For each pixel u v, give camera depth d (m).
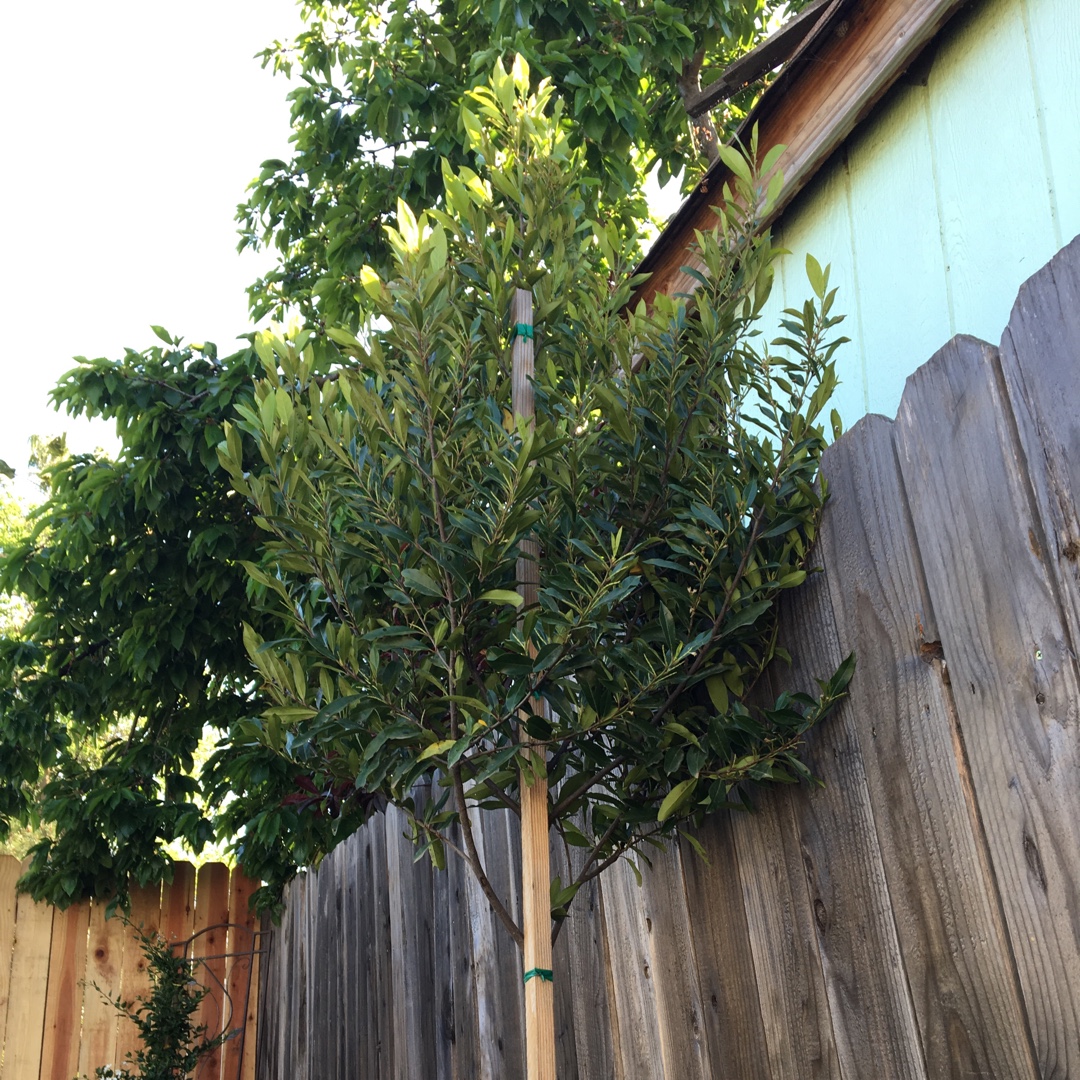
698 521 1.53
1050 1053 1.08
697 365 1.55
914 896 1.28
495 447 1.31
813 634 1.50
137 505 5.03
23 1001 5.10
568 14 4.80
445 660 1.33
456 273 1.57
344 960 3.91
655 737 1.45
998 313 1.79
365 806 3.98
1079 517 1.08
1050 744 1.11
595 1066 2.10
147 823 5.28
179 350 5.20
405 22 5.49
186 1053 4.84
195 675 5.48
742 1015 1.62
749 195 1.59
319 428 1.42
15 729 5.61
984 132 1.85
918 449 1.32
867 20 2.05
